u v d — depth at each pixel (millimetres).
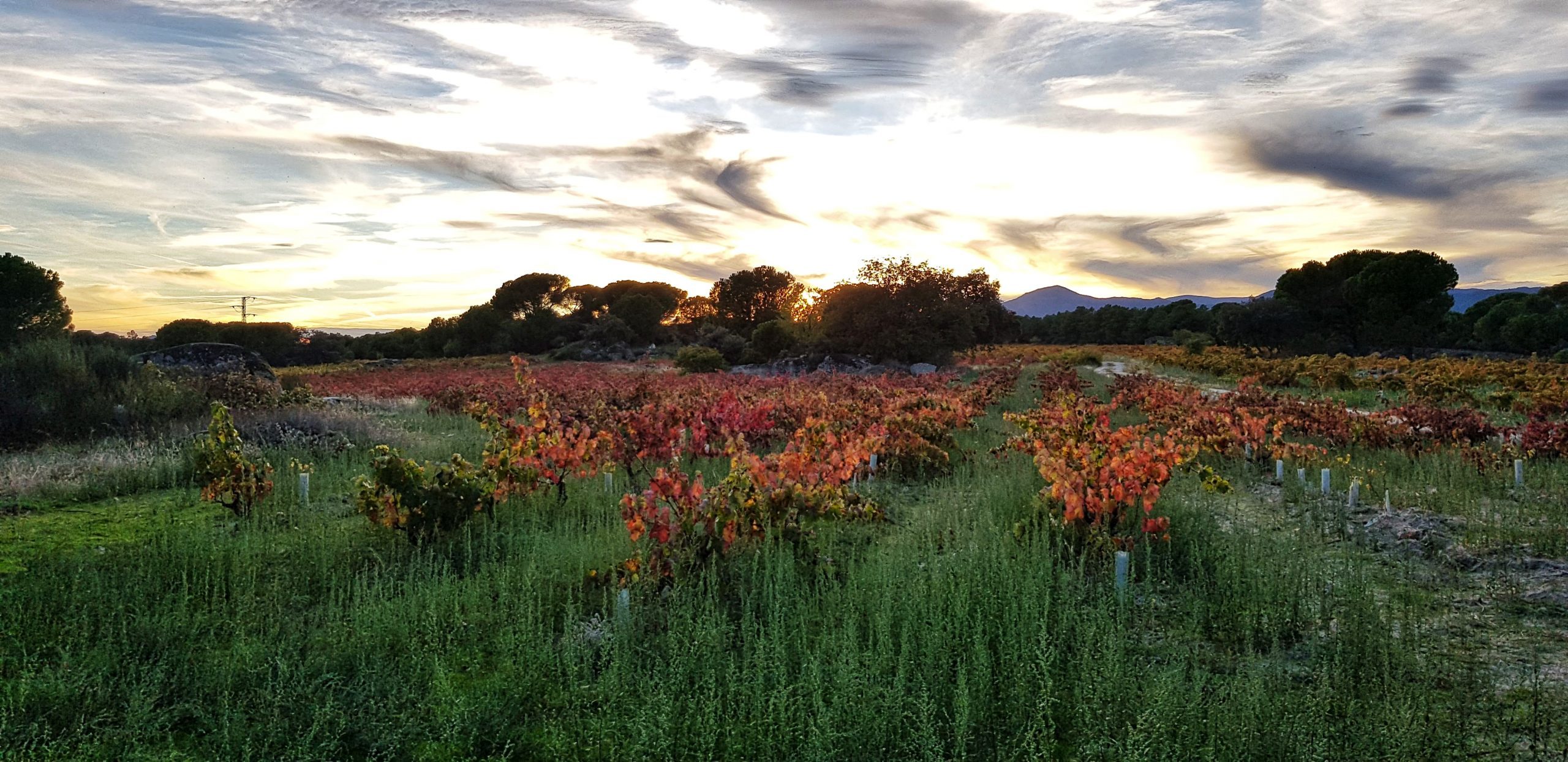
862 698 4062
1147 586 5922
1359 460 11891
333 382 30797
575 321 69562
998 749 3855
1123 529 7516
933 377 28828
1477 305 72500
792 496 6922
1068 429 9414
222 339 57156
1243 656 5047
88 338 22953
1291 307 61250
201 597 5762
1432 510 8820
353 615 5242
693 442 11250
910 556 6590
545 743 3994
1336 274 62125
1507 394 19406
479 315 66812
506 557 6672
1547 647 5164
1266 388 26953
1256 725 3859
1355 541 7594
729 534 6391
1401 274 55375
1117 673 4285
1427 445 12344
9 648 4836
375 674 4508
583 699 4309
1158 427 15102
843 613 5277
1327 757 3676
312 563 6527
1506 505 9008
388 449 7324
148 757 3803
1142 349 63156
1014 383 26625
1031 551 6531
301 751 3779
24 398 13211
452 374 36406
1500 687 4598
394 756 3893
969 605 5344
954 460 11906
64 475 9859
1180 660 4848
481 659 4895
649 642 5008
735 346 51469
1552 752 3865
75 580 5551
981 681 4340
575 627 5176
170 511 8211
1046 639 4750
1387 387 25047
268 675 4406
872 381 26641
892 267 41250
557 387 21391
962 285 46469
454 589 5789
